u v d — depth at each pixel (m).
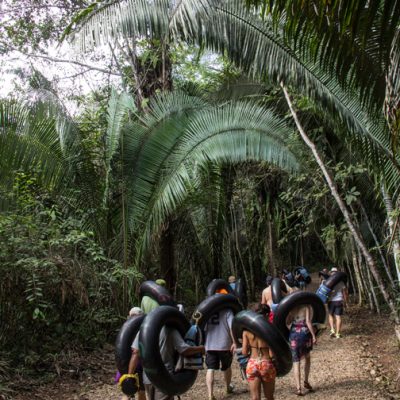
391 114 4.39
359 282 17.14
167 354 4.94
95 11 6.21
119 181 11.46
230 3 6.25
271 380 5.44
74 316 9.64
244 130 10.64
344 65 5.06
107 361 9.30
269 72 6.52
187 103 11.59
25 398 6.93
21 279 8.31
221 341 6.84
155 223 11.04
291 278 10.30
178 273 15.27
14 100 10.18
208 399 6.96
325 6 3.42
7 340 8.20
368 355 9.70
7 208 9.82
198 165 10.80
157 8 5.99
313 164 11.78
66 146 10.81
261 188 18.20
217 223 15.42
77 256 9.75
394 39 4.15
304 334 7.16
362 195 13.70
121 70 15.19
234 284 13.13
